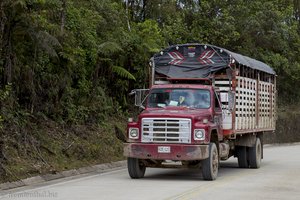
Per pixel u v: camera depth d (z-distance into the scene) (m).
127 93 28.52
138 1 33.88
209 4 38.78
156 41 29.98
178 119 15.10
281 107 47.84
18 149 16.91
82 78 23.56
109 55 25.27
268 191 13.48
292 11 45.06
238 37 38.31
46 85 20.39
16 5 16.36
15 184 14.44
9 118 17.47
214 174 15.80
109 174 17.64
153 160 15.74
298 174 17.95
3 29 16.83
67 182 15.30
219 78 17.72
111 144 22.72
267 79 22.83
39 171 16.22
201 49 17.78
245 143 19.80
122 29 27.64
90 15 24.95
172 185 14.48
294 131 45.62
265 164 22.31
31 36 17.75
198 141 15.02
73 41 21.52
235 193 12.99
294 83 48.91
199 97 16.44
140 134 15.40
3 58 17.45
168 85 16.89
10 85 16.75
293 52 44.59
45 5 18.53
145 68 27.94
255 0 40.50
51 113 20.83
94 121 23.78
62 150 18.95
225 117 17.05
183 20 37.78
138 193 12.80
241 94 18.25
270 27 40.78
